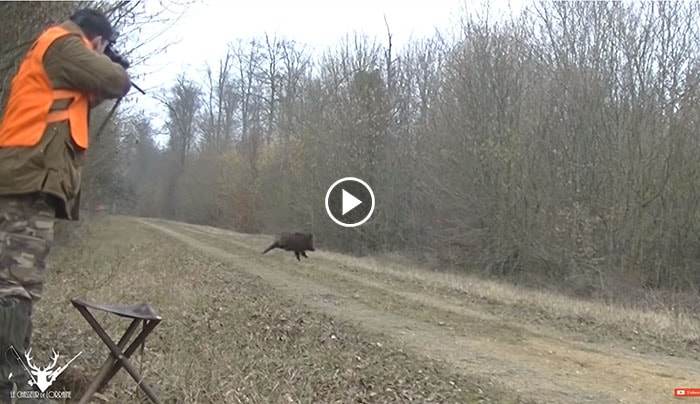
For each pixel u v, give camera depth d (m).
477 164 26.97
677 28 22.56
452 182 28.39
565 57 24.61
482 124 26.95
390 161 34.09
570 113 24.28
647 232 22.67
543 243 24.50
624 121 23.19
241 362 7.20
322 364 8.09
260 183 50.94
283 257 26.45
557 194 24.39
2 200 3.34
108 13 6.46
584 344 11.46
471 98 27.42
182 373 5.73
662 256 22.45
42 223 3.40
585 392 8.17
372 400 6.91
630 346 11.52
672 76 22.58
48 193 3.34
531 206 25.31
